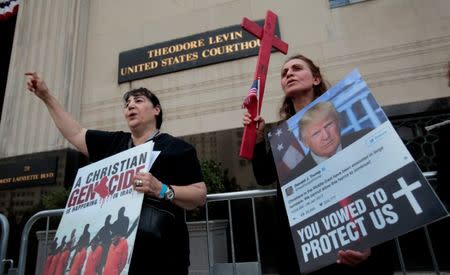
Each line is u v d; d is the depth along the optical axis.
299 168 1.42
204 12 5.53
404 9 4.55
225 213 3.65
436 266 1.72
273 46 2.03
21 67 5.92
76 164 5.10
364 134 1.25
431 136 3.77
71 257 1.52
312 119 1.47
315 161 1.38
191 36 5.38
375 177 1.15
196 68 5.23
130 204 1.50
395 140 1.15
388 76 4.31
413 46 4.34
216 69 5.12
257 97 1.80
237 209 3.78
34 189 4.95
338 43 4.68
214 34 5.26
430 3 4.46
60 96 5.50
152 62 5.46
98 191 1.69
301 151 1.45
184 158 1.72
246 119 1.78
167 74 5.35
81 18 6.09
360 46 4.57
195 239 3.16
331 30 4.78
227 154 4.46
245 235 3.67
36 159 5.12
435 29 4.33
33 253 4.40
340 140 1.32
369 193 1.14
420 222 0.99
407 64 4.29
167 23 5.70
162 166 1.68
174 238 1.54
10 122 5.54
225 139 4.57
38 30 6.12
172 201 1.52
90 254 1.47
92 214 1.62
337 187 1.25
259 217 3.74
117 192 1.60
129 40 5.84
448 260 3.00
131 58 5.61
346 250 1.12
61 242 1.62
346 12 4.81
